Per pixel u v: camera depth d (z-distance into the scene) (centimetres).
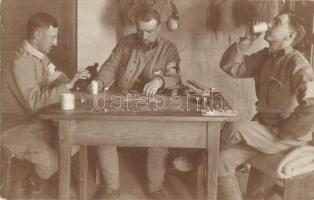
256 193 204
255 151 195
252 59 219
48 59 218
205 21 229
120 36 232
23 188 206
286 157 186
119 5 229
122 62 229
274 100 203
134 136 177
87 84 223
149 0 230
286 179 190
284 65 202
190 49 231
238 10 225
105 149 201
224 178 196
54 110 180
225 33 229
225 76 228
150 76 227
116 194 206
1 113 205
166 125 175
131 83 228
